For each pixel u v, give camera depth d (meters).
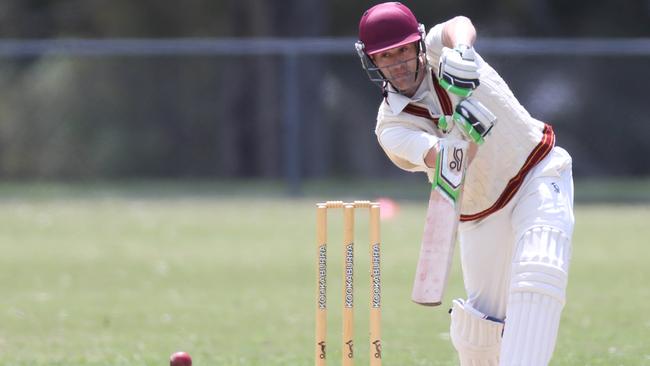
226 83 81.12
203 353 26.86
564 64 76.00
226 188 73.75
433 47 18.39
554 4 95.38
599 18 95.50
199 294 36.94
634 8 95.44
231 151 80.69
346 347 18.50
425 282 17.52
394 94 18.42
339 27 93.25
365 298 35.94
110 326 31.25
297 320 32.00
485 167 18.41
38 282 39.69
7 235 52.75
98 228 55.00
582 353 26.25
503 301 19.28
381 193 69.19
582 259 44.59
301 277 40.44
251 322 31.73
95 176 81.25
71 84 82.06
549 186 18.30
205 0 95.62
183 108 80.81
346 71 78.88
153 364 25.14
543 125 18.89
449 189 17.50
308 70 77.94
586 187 73.81
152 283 39.31
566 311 32.97
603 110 76.25
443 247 17.50
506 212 18.55
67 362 25.58
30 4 101.12
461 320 19.28
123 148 80.38
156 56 80.81
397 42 17.97
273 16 88.12
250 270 42.12
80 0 100.00
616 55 74.94
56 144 81.62
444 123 17.78
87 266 43.38
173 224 56.22
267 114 80.31
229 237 51.41
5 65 84.88
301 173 76.50
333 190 70.81
